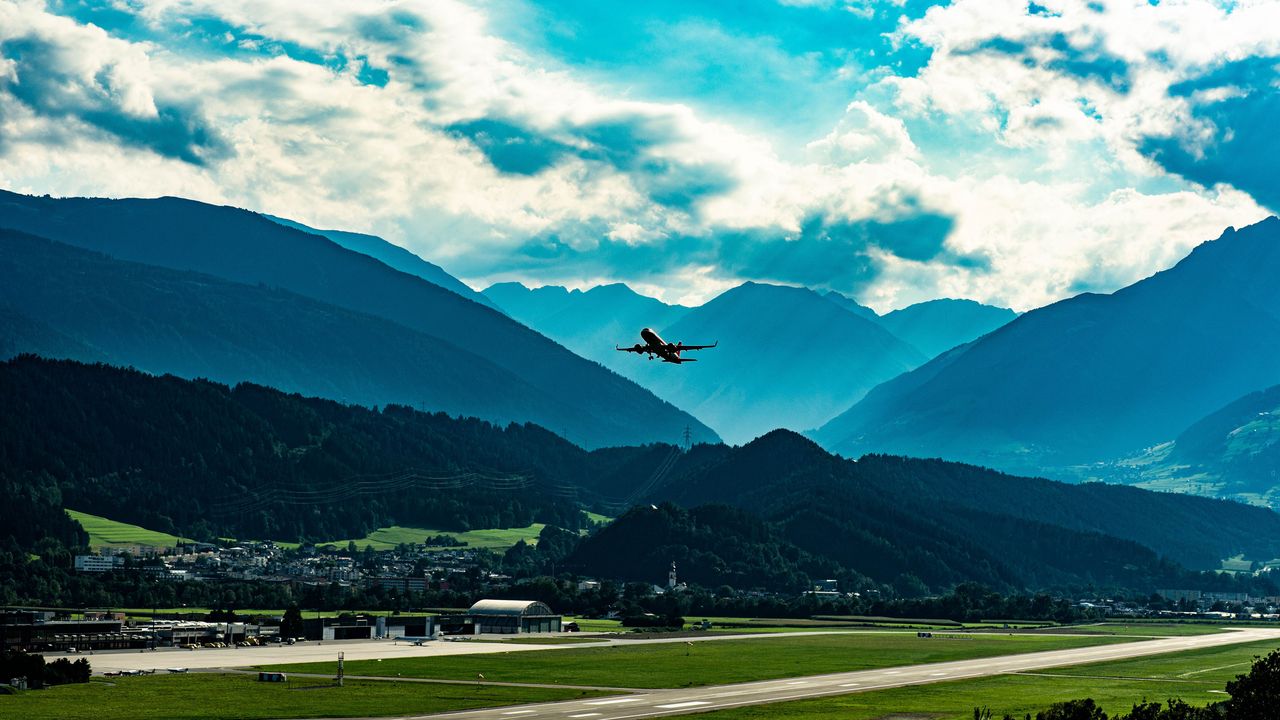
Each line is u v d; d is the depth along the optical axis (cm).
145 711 14838
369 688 17575
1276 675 11788
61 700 15688
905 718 15300
